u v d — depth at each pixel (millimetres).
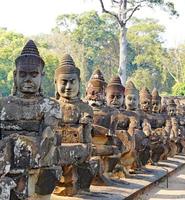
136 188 9711
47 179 6289
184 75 64562
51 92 38031
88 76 57875
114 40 59938
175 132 18578
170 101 20562
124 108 12227
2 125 6270
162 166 15125
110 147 9547
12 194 5664
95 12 59531
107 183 9445
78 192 8062
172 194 10672
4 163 5441
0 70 43906
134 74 65438
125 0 31125
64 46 57812
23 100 6336
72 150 7383
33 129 6305
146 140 12727
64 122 7887
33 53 6480
